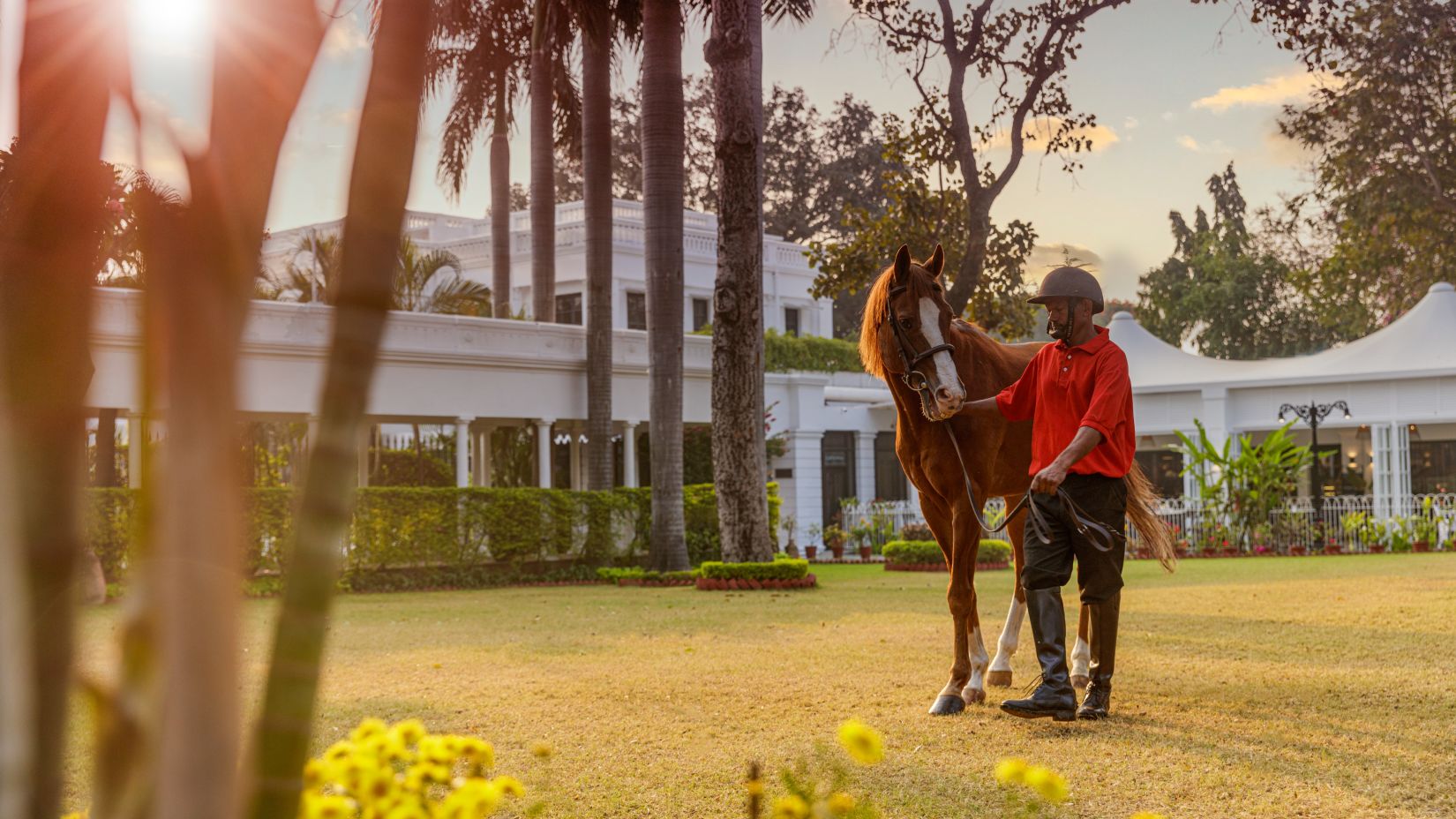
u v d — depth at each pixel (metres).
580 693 6.45
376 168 0.78
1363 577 14.45
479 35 24.08
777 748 4.82
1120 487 5.41
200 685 0.67
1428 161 30.53
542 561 19.09
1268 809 3.70
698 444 24.75
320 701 6.25
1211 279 50.25
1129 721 5.30
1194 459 24.23
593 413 20.44
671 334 18.23
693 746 4.92
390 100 0.80
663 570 18.30
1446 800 3.78
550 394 21.31
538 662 7.96
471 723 5.54
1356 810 3.68
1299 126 31.80
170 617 0.67
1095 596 5.40
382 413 19.47
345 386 0.76
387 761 2.04
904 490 31.58
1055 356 5.58
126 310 14.99
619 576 18.19
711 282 34.31
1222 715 5.42
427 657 8.39
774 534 22.48
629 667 7.58
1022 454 6.43
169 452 0.69
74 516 0.84
